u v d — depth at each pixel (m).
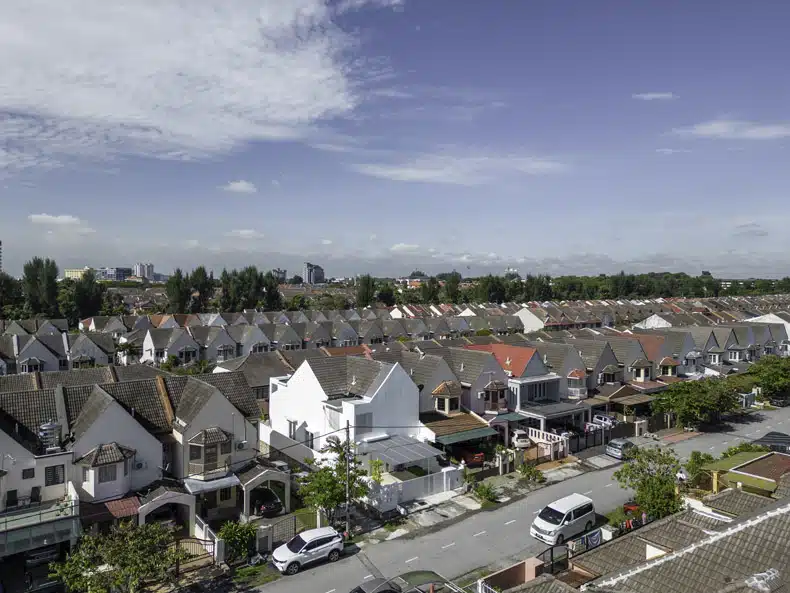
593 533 29.45
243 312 131.25
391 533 33.41
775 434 46.44
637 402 57.75
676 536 20.50
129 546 24.72
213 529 33.44
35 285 129.62
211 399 36.16
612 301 183.62
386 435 42.16
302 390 46.16
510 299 185.38
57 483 31.31
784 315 98.81
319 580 28.11
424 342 72.88
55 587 26.92
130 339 97.50
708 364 76.12
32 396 35.56
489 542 32.03
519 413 51.06
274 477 35.47
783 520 16.30
